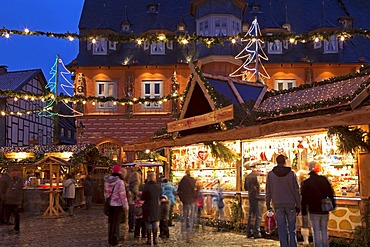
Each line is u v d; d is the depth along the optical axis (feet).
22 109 152.15
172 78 128.88
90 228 52.39
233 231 46.98
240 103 49.96
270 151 49.62
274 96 53.01
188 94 55.11
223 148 50.39
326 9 147.84
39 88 167.84
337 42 131.03
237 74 129.08
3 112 97.14
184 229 41.96
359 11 154.71
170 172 64.85
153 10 144.36
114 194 39.01
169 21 142.92
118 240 39.65
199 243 39.75
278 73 127.75
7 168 85.10
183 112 56.54
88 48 133.80
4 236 46.19
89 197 82.33
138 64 129.08
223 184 53.93
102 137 127.75
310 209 30.30
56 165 70.08
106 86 129.80
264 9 144.36
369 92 35.81
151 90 129.49
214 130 51.90
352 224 35.91
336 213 37.19
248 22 140.56
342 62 128.16
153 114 127.85
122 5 146.51
